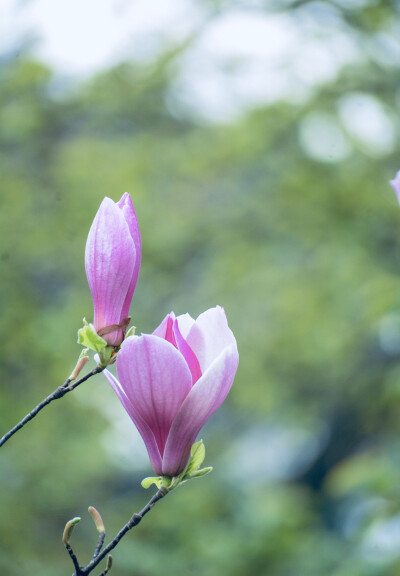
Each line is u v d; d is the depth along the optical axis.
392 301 7.96
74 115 8.92
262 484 10.66
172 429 1.83
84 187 8.43
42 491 7.41
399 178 1.95
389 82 8.77
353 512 7.75
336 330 9.27
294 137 9.32
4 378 7.62
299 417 10.53
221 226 9.79
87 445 7.79
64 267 8.49
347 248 9.18
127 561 6.77
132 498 8.52
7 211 7.95
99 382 8.51
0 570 6.42
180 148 9.22
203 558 7.68
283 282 9.63
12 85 8.35
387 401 7.19
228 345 1.85
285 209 9.45
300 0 8.47
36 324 7.73
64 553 7.20
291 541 8.16
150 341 1.81
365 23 8.47
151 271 9.93
